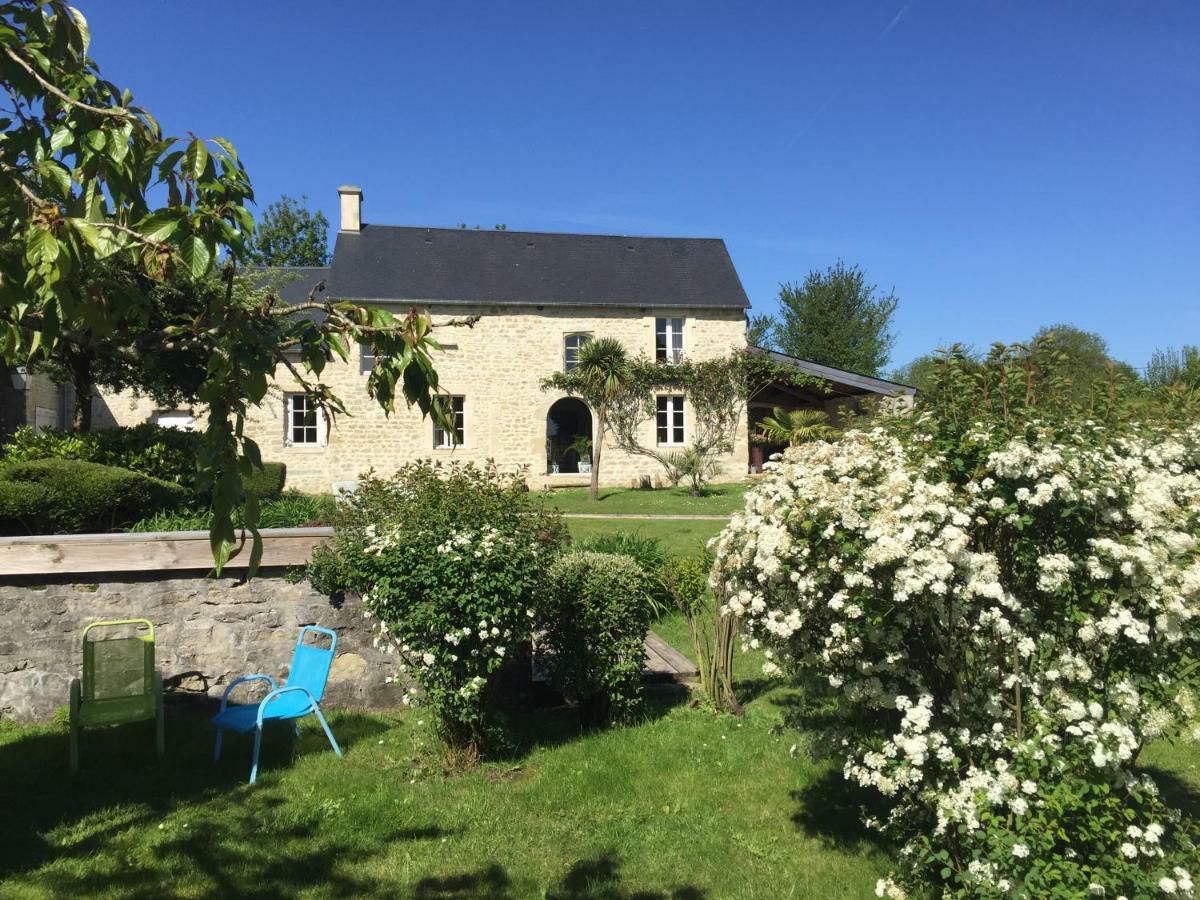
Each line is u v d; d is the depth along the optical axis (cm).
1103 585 296
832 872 347
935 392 453
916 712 291
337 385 1928
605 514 1548
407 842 376
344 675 571
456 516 466
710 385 2102
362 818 398
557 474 2067
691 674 598
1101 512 302
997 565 305
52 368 1095
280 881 341
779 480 351
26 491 585
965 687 314
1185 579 279
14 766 459
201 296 571
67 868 348
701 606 588
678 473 2062
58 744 494
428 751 486
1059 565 285
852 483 318
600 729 521
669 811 408
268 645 562
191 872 346
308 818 398
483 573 439
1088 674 295
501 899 328
